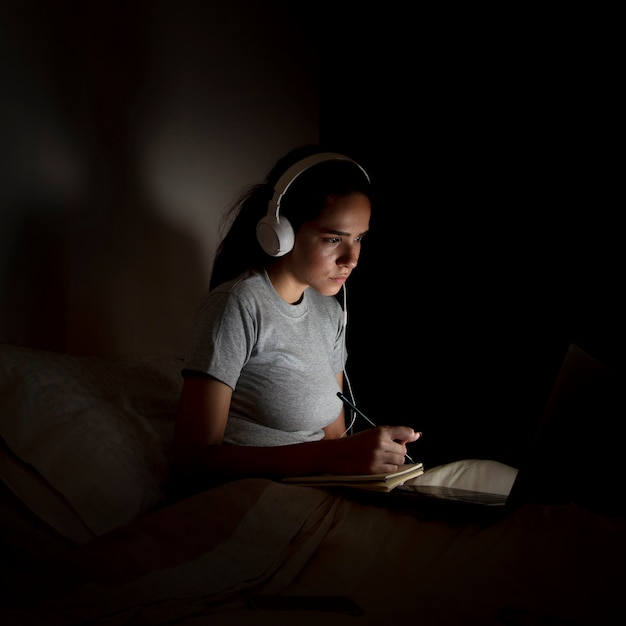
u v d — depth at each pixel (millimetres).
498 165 1910
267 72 2207
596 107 1703
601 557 763
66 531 1038
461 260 1980
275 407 1343
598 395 963
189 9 1909
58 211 1541
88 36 1614
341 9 2387
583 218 1718
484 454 1886
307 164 1310
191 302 1930
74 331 1585
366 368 2205
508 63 1901
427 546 882
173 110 1859
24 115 1460
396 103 2193
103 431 1168
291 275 1394
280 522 958
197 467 1166
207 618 672
